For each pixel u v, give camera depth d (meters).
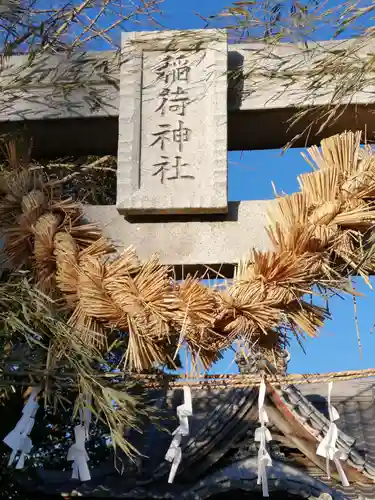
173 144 2.43
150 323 2.22
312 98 2.49
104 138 2.70
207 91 2.48
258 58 2.55
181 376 2.67
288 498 6.16
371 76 2.49
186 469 6.48
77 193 3.64
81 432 2.69
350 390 8.61
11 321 2.63
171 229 2.42
